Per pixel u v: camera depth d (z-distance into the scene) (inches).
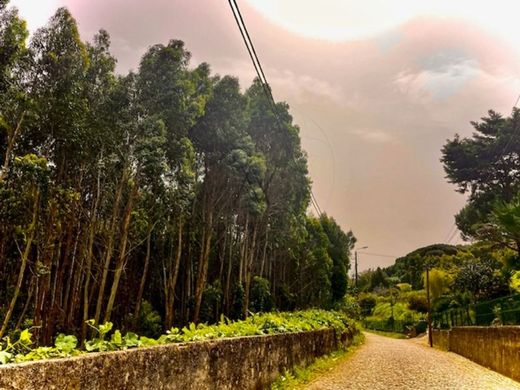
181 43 1259.2
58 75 1062.4
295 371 474.6
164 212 1312.7
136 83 1198.9
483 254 1745.8
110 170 1168.2
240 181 1529.3
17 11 1000.9
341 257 2974.9
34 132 1091.9
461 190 1886.1
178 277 1692.9
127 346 204.7
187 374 236.4
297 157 1681.8
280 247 2102.6
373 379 506.3
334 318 1029.8
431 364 741.3
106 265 1116.5
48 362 139.8
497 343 637.3
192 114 1277.1
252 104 1648.6
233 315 1630.2
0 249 1113.4
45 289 1064.2
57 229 1072.8
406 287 3174.2
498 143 1712.6
